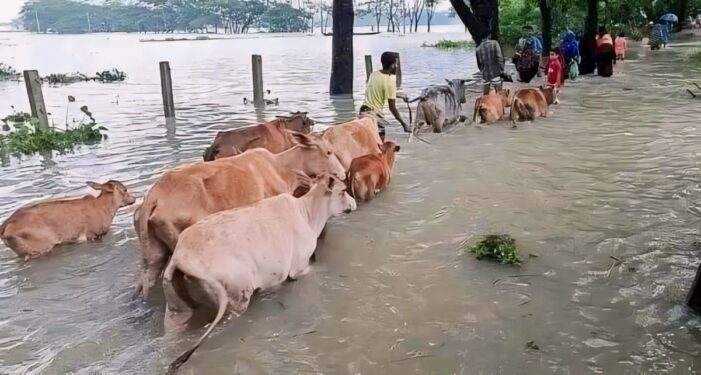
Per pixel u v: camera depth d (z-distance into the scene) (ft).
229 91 58.08
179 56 118.73
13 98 58.75
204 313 14.79
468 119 39.83
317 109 45.80
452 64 85.05
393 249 18.69
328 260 17.90
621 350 13.28
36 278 17.34
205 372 12.92
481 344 13.61
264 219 15.42
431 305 15.33
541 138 33.53
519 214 21.31
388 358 13.24
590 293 15.67
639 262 17.31
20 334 14.44
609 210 21.54
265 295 15.85
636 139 32.71
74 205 19.51
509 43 107.86
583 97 48.85
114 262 18.28
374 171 23.17
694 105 43.14
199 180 16.28
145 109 47.55
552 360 12.98
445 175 26.45
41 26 451.12
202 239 14.26
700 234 19.20
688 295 14.96
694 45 102.42
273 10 378.53
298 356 13.39
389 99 33.71
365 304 15.44
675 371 12.53
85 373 12.90
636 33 122.11
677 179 25.07
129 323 14.87
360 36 227.61
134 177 27.40
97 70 87.40
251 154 18.31
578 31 104.01
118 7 432.66
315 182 18.35
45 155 32.14
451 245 18.86
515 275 16.75
